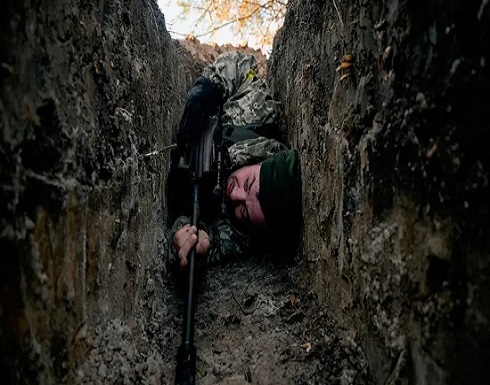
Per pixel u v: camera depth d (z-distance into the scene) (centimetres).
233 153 165
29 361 59
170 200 168
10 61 58
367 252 91
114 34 104
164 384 111
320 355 115
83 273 80
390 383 81
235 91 204
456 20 61
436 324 67
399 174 78
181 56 246
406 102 75
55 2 72
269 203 146
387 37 81
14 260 57
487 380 55
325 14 123
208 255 147
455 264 62
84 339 79
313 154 134
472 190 58
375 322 88
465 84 59
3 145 55
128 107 111
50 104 68
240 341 129
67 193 73
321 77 126
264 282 149
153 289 128
